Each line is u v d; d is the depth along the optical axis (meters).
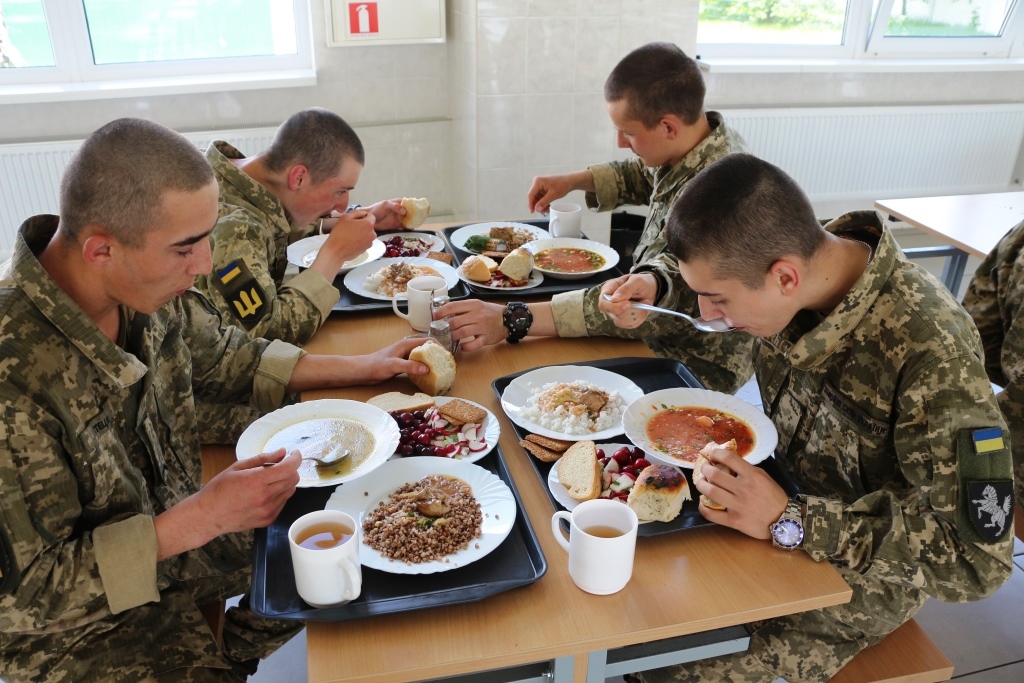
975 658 2.03
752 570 1.14
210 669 1.27
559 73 3.40
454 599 1.04
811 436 1.47
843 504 1.19
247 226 1.78
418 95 3.89
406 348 1.62
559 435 1.39
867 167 4.51
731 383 2.04
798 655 1.38
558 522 1.13
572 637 1.02
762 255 1.21
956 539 1.15
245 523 1.17
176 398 1.49
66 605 1.11
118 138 1.11
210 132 3.58
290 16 3.72
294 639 2.04
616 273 2.10
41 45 3.44
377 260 2.15
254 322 1.72
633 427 1.40
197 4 3.58
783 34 4.29
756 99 4.32
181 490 1.50
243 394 1.60
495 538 1.15
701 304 1.33
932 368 1.19
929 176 4.61
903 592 1.34
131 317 1.32
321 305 1.79
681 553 1.17
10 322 1.11
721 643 1.20
